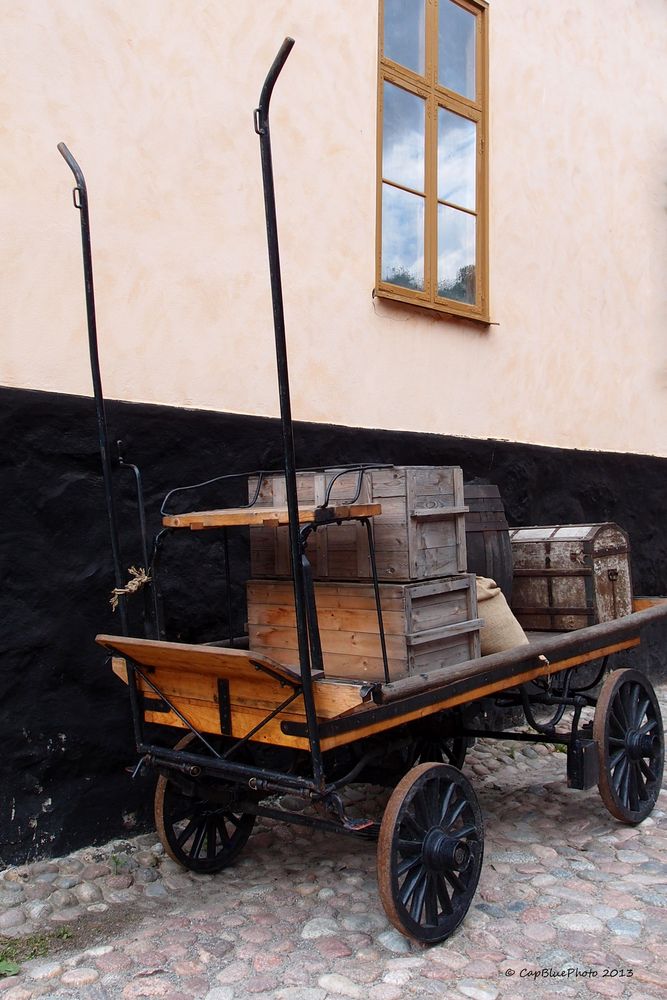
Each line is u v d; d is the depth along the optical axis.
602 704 4.09
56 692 3.76
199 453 4.23
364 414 5.04
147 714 3.43
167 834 3.54
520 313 6.11
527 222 6.19
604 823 4.27
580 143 6.65
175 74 4.18
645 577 7.16
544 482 6.21
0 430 3.60
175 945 3.09
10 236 3.65
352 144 4.98
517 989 2.79
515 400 6.05
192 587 4.22
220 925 3.23
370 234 5.07
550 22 6.42
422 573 3.32
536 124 6.29
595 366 6.74
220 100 4.36
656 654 7.41
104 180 3.93
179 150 4.20
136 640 3.04
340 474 3.23
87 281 3.21
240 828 3.80
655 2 7.43
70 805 3.77
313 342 4.77
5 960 2.99
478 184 5.89
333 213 4.88
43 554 3.73
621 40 7.07
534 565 4.64
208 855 3.70
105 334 3.94
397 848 2.97
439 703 3.31
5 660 3.62
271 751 4.36
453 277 5.72
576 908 3.37
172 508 4.13
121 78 4.00
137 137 4.04
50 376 3.77
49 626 3.74
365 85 5.06
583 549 4.50
